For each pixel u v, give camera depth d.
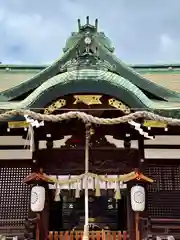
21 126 8.34
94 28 9.36
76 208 10.75
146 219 8.27
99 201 10.91
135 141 9.13
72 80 7.76
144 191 8.30
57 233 8.33
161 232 8.46
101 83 7.81
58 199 8.02
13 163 9.08
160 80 13.48
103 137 9.02
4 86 12.41
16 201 8.82
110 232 8.29
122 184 8.73
